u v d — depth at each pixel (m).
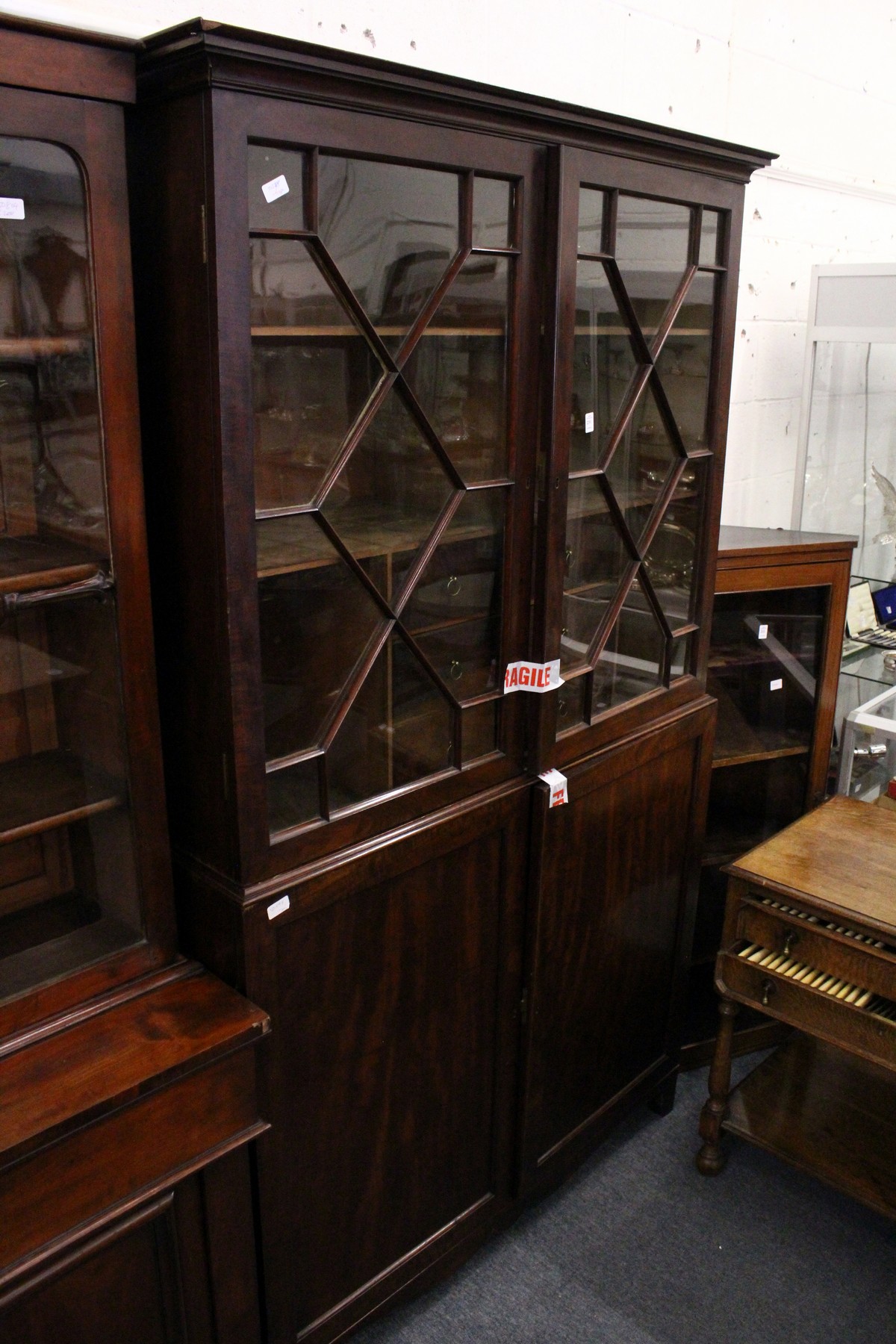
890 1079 2.01
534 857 1.56
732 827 2.28
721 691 2.19
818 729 2.17
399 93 1.11
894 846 1.82
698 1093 2.15
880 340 2.33
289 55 0.99
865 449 2.48
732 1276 1.72
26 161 0.98
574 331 1.38
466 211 1.23
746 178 1.60
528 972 1.62
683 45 2.17
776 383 2.66
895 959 1.58
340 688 1.26
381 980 1.40
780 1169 1.96
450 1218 1.66
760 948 1.80
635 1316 1.64
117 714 1.17
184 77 0.98
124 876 1.23
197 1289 1.25
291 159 1.06
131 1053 1.13
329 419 1.16
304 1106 1.34
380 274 1.17
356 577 1.23
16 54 0.91
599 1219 1.83
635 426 1.55
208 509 1.10
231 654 1.13
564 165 1.29
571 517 1.47
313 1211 1.41
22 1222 1.05
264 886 1.23
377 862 1.33
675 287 1.54
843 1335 1.61
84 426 1.07
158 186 1.05
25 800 1.15
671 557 1.71
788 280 2.60
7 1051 1.12
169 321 1.08
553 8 1.89
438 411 1.27
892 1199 1.72
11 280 1.02
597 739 1.63
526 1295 1.68
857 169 2.76
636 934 1.85
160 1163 1.15
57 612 1.14
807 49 2.47
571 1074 1.78
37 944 1.19
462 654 1.41
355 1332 1.53
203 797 1.24
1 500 1.09
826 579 2.05
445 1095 1.56
